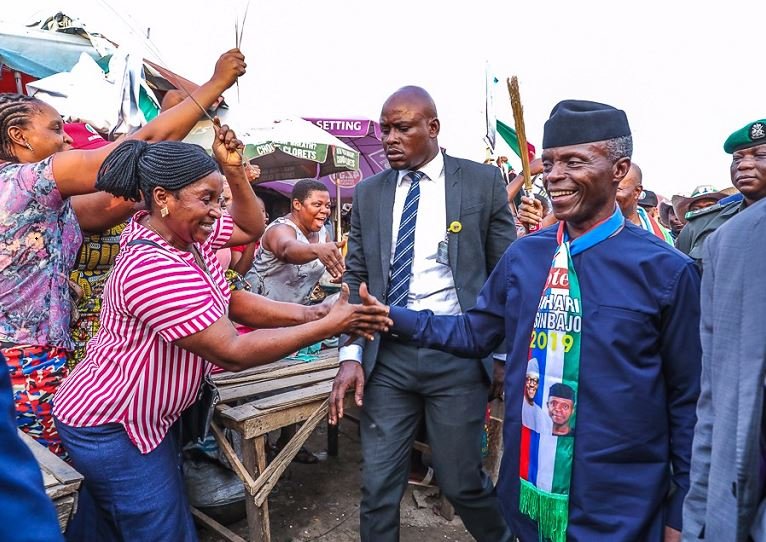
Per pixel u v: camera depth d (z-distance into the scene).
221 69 1.96
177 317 1.60
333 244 2.96
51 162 1.82
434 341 1.92
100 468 1.73
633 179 3.28
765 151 2.49
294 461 3.70
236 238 2.36
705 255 1.28
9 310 1.88
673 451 1.48
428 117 2.33
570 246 1.55
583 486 1.47
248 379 2.81
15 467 0.67
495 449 3.05
